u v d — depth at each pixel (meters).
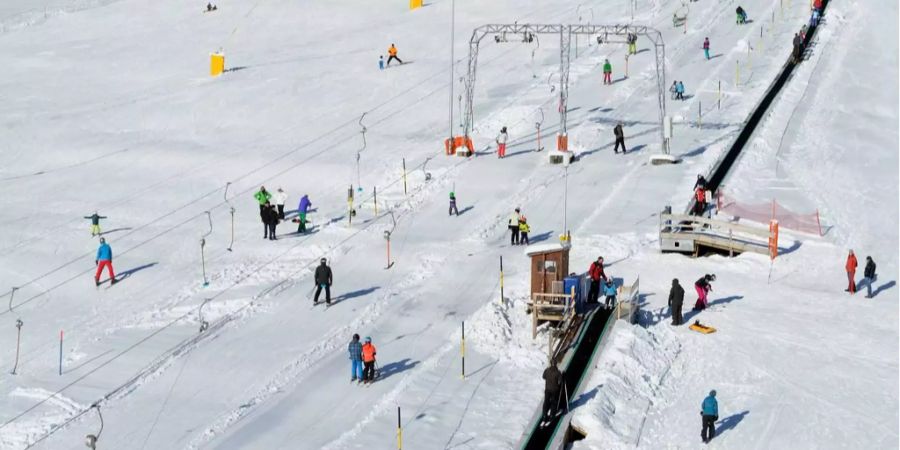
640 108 64.25
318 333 35.66
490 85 70.75
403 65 76.06
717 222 43.12
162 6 101.25
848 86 68.38
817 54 74.56
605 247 43.28
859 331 36.34
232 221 46.97
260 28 91.19
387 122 63.31
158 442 28.47
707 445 28.67
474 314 36.66
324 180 53.38
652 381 32.31
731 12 87.44
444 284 39.91
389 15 93.38
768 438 29.08
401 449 27.77
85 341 35.28
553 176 52.84
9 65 80.44
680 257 42.75
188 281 40.75
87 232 46.47
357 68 75.69
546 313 35.72
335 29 89.62
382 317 36.94
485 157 56.25
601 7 91.62
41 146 59.50
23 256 43.59
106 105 67.50
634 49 76.25
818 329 36.41
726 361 33.84
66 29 94.12
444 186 51.97
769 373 33.00
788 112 63.34
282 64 77.50
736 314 37.53
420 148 58.09
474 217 47.56
